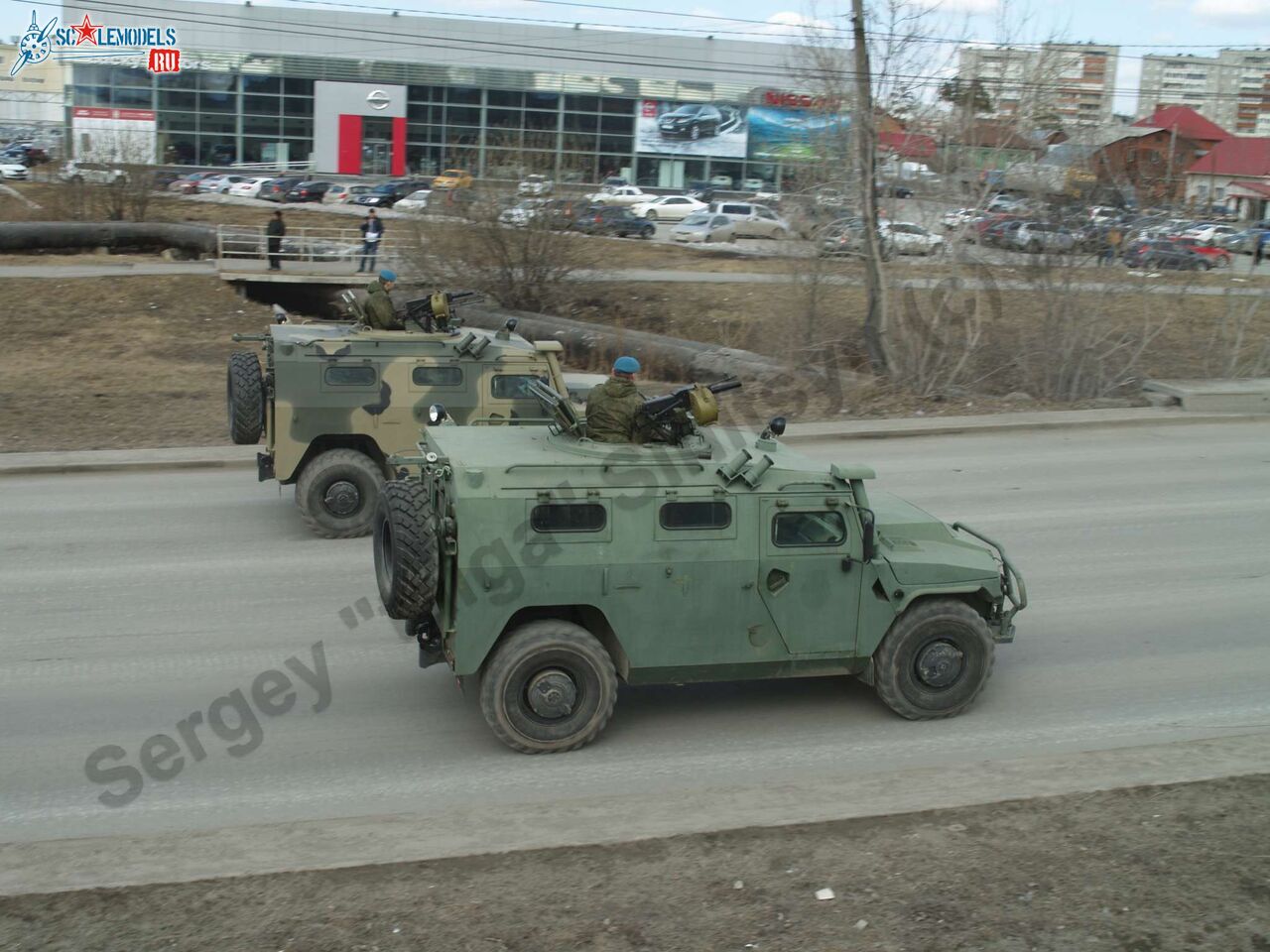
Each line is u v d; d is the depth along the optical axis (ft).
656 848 20.62
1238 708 28.84
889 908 18.81
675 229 159.84
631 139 259.80
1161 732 27.43
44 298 105.91
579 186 109.70
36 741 26.48
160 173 201.16
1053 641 33.42
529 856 20.33
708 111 260.42
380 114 250.78
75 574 39.01
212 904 18.75
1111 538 43.62
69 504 48.29
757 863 20.15
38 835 22.30
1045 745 26.73
